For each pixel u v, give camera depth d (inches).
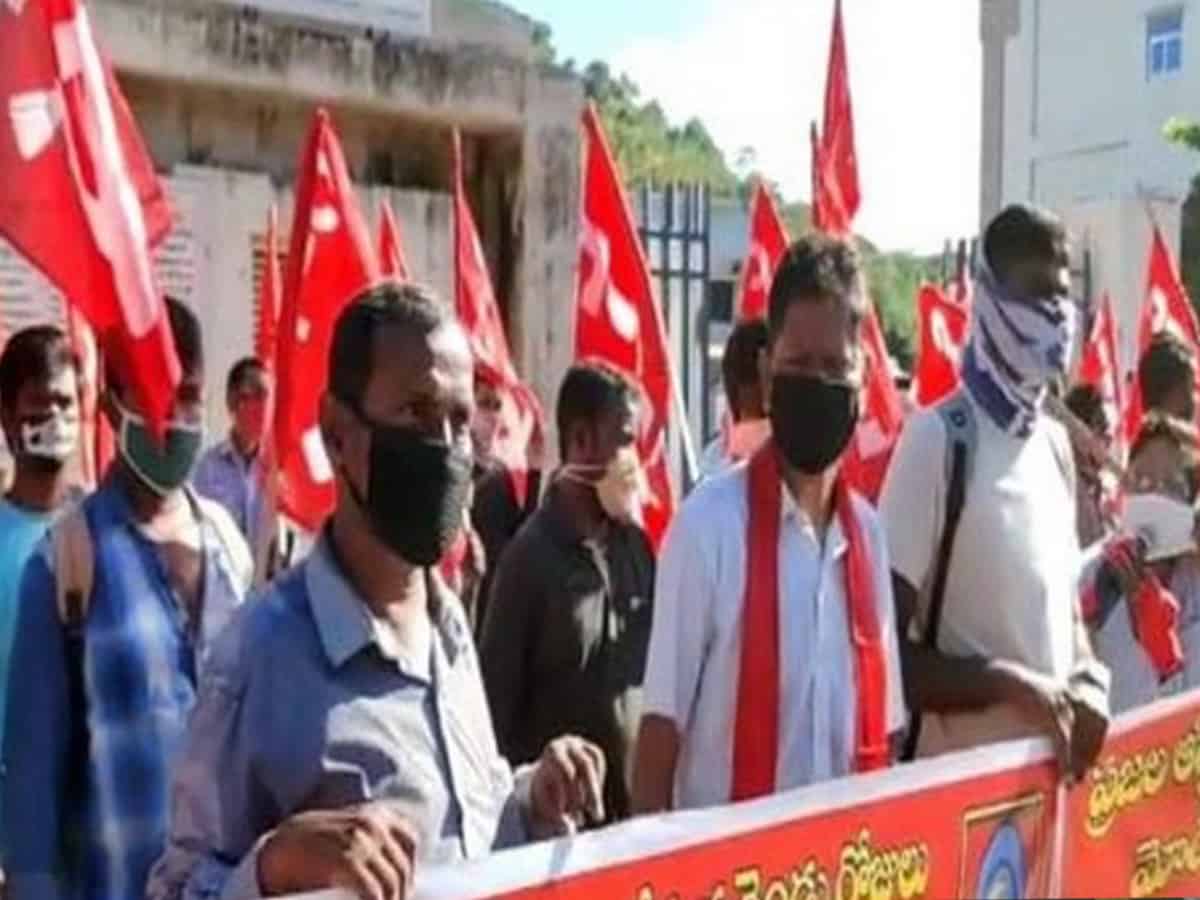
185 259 384.8
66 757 133.5
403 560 100.4
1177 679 217.0
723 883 116.8
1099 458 237.9
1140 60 1085.1
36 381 157.4
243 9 390.0
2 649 149.1
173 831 99.8
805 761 132.0
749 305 247.8
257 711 97.4
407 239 424.2
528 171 437.4
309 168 175.3
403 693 100.0
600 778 108.2
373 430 99.5
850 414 132.3
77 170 145.6
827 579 133.6
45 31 146.3
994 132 1167.6
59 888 132.5
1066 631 152.9
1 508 157.8
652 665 133.1
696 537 131.9
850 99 237.5
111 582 135.0
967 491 148.3
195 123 390.3
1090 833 156.9
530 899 103.0
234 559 142.5
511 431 255.6
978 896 140.4
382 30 421.4
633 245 221.8
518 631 173.2
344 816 89.9
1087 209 798.5
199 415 141.3
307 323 173.0
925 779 133.9
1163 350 248.1
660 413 220.5
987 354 149.9
